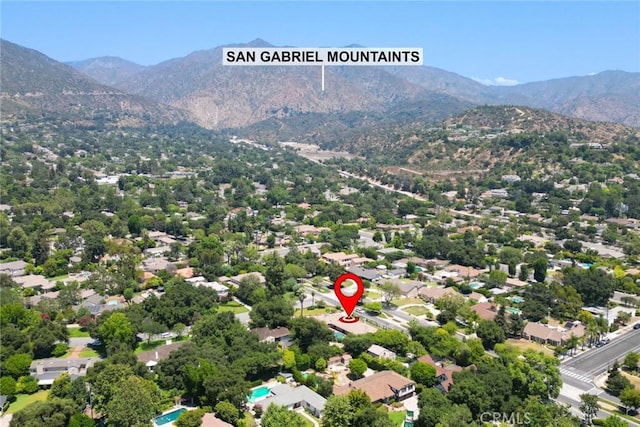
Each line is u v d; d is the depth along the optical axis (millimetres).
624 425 115312
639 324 184625
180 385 128500
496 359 139375
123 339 152625
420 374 134750
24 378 133000
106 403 114500
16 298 173750
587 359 159250
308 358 145000
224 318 157750
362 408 117625
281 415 111188
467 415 113875
